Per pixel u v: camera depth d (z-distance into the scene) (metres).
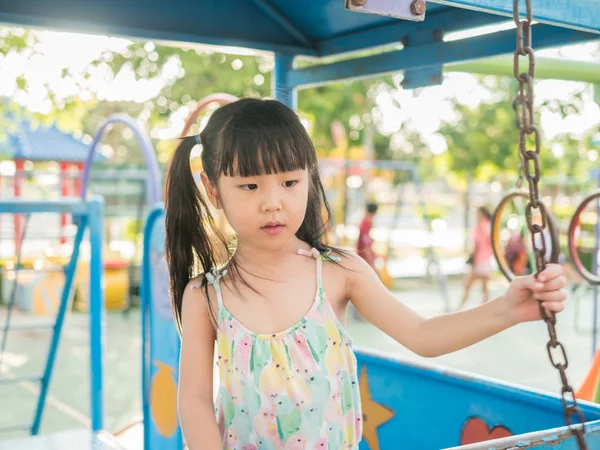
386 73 2.27
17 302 9.30
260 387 1.32
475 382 2.02
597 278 1.89
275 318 1.35
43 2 2.13
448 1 1.25
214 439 1.30
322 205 1.47
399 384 2.27
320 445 1.32
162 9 2.32
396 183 14.29
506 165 12.45
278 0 2.39
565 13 1.41
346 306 1.45
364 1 1.16
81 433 2.58
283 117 1.29
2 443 2.46
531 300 1.22
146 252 2.36
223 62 8.63
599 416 1.69
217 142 1.30
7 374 5.98
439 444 2.13
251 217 1.27
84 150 11.59
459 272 13.14
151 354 2.35
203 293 1.40
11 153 10.96
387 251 10.73
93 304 2.97
